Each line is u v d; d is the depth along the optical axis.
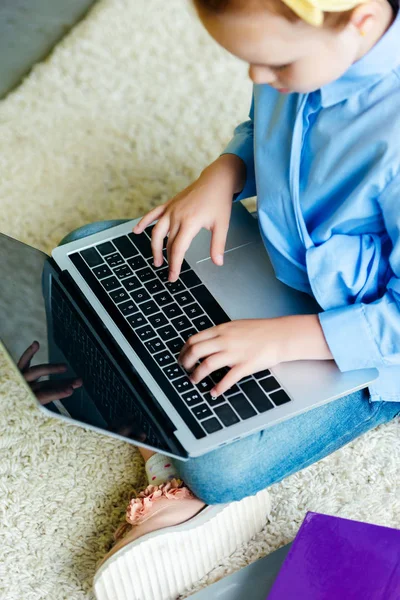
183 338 1.13
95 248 1.25
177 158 1.71
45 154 1.73
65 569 1.19
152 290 1.19
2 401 1.36
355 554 1.02
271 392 1.06
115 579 1.09
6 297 1.13
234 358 1.05
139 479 1.28
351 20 0.84
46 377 1.03
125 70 1.87
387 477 1.25
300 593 1.00
